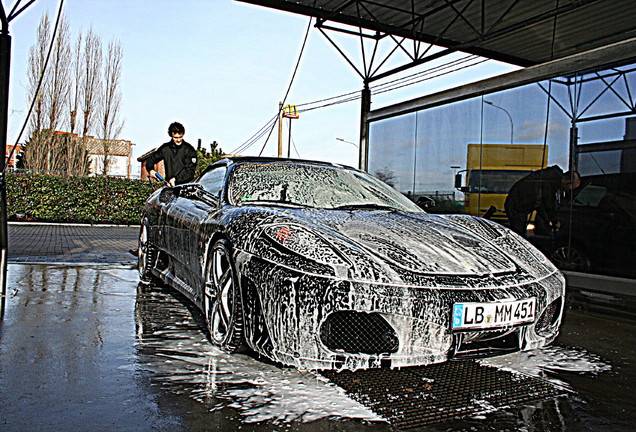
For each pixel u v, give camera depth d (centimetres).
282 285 226
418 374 252
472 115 756
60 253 736
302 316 220
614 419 207
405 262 238
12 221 1689
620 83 559
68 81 2450
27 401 203
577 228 598
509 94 698
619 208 552
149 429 182
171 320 345
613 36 582
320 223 270
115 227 1692
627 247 544
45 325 321
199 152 3438
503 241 297
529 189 661
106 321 337
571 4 622
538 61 1055
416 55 874
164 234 411
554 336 266
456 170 779
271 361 250
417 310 220
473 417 203
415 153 861
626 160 549
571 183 607
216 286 285
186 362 256
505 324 236
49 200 1748
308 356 219
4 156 400
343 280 220
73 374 235
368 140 977
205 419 192
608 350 319
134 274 546
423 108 845
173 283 382
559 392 237
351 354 217
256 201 322
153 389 219
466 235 290
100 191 1808
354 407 207
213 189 363
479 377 252
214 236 293
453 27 897
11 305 374
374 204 348
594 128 584
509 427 196
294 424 189
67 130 2461
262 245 245
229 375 239
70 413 193
